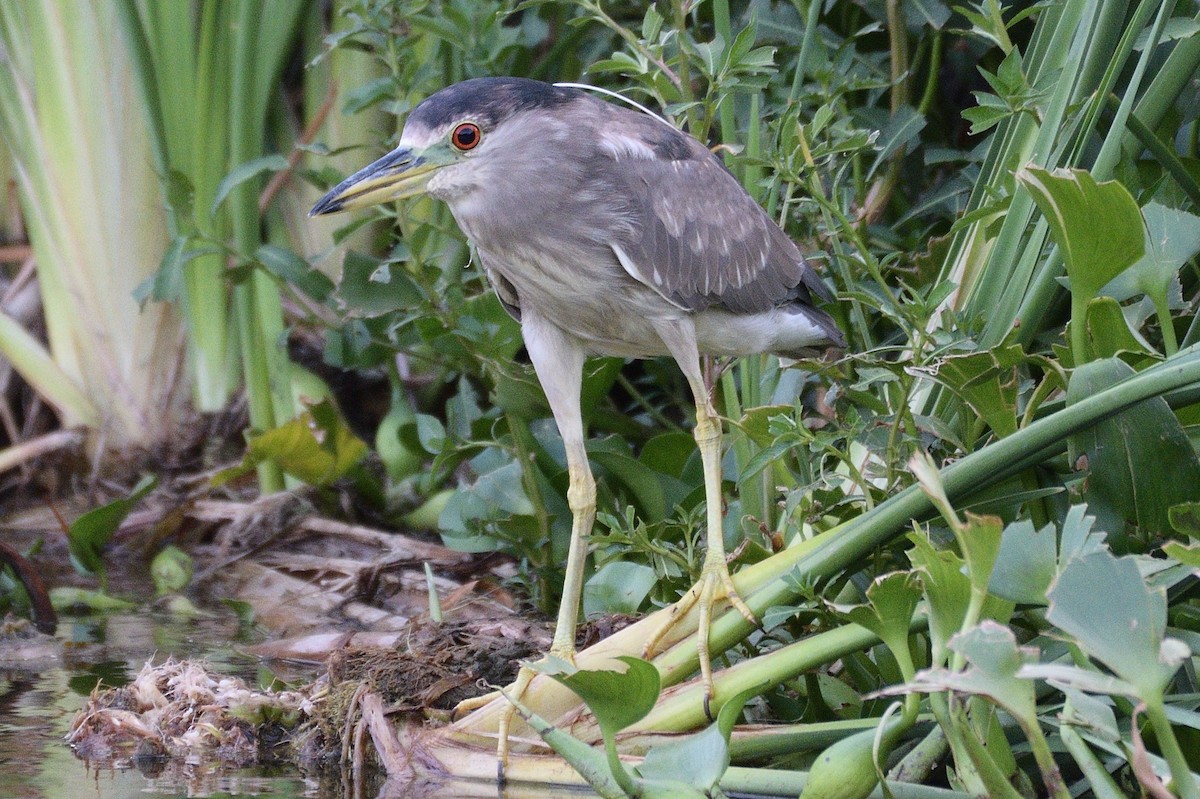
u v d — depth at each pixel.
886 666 5.64
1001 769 4.75
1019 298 6.44
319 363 10.54
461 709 5.85
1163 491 5.31
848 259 7.03
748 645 6.14
